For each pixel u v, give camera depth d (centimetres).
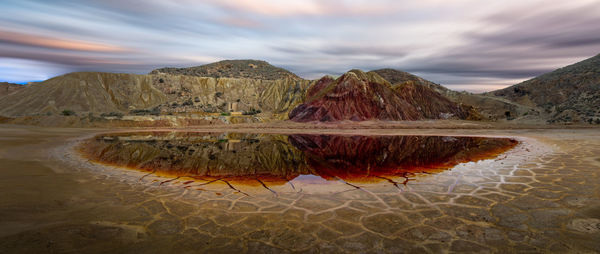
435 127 3097
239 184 588
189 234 326
